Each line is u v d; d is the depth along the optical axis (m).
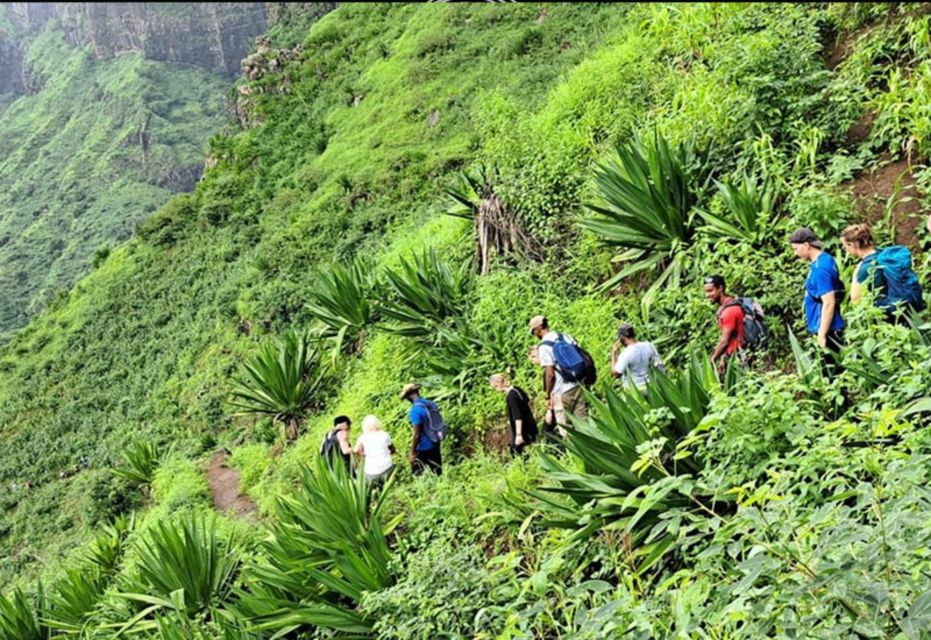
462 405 9.57
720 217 8.09
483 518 6.66
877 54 9.10
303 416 14.62
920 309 5.38
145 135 174.00
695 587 3.29
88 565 12.12
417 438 8.50
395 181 28.31
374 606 5.68
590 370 7.34
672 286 7.84
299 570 6.56
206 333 30.58
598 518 5.20
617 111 11.97
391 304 11.52
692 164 8.84
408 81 35.28
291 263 27.86
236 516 13.41
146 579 8.82
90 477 26.52
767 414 4.32
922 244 6.63
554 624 4.07
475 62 33.25
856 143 8.47
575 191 10.90
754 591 2.84
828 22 10.62
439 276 11.35
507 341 9.54
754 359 6.53
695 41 11.86
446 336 10.24
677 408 5.06
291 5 82.75
